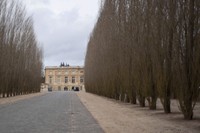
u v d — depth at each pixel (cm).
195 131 1491
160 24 2159
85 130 1544
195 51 1802
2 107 3309
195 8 1786
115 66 4156
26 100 4966
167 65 2177
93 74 7631
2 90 5825
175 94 2156
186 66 1855
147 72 2652
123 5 3512
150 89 2692
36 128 1603
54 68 18312
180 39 1869
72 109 3008
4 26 5181
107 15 4672
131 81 3294
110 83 4781
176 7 1908
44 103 4100
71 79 18200
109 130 1550
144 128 1616
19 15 6344
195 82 1850
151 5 2386
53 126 1694
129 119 2067
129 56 3234
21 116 2286
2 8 5053
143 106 3145
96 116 2295
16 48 6388
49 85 18162
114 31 4094
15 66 6512
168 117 2098
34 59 9325
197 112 2384
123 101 4081
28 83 8675
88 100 4856
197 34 1784
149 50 2548
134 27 2961
